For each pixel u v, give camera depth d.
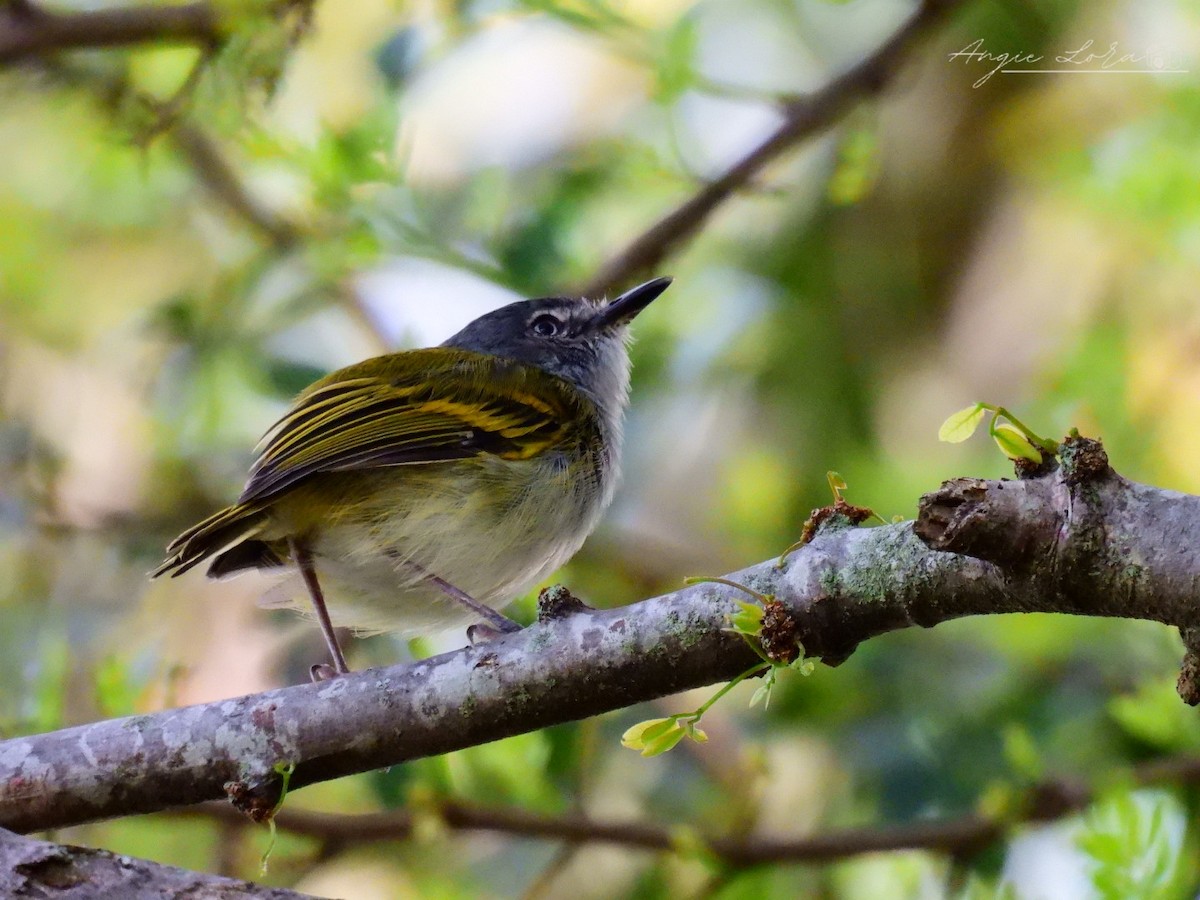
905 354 13.43
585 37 11.04
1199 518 5.02
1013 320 13.18
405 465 8.56
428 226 10.17
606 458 9.45
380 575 8.55
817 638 5.66
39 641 12.08
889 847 9.12
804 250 13.44
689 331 12.90
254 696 6.29
